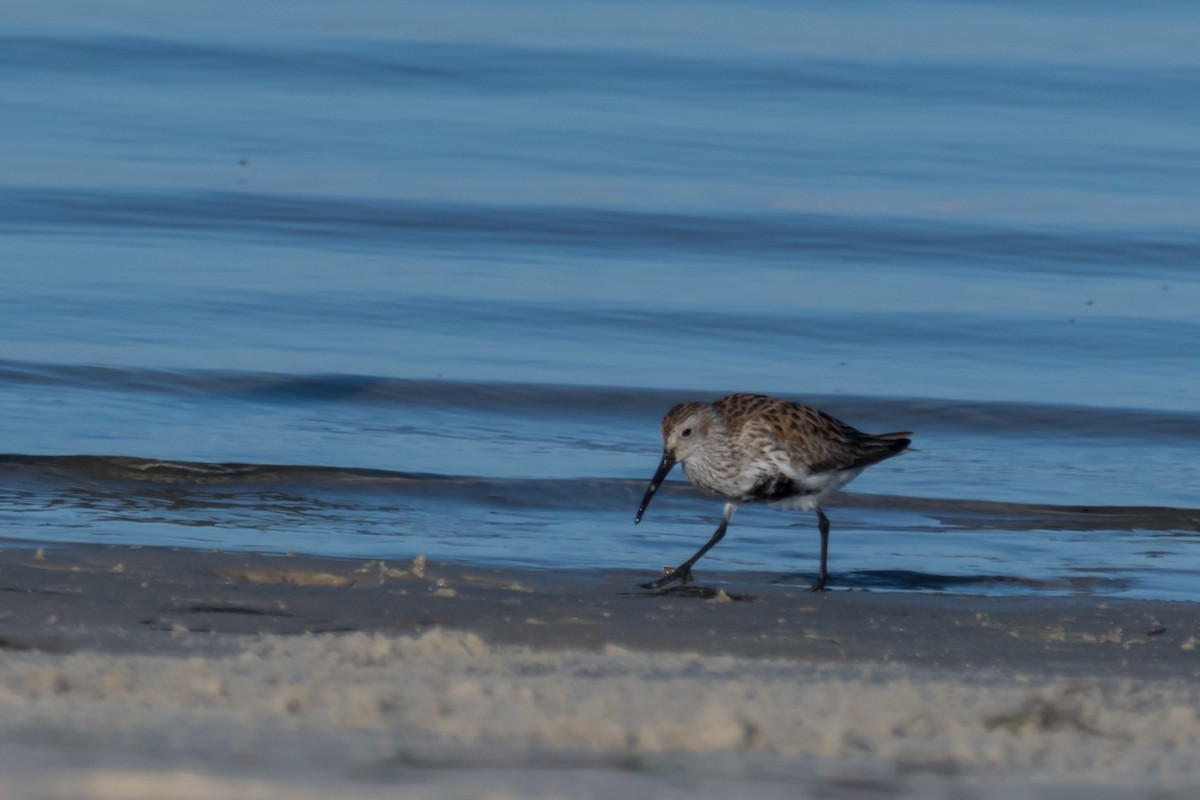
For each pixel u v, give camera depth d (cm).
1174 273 2448
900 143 3097
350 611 916
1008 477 1559
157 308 2048
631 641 881
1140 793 480
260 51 3497
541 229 2538
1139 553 1312
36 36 3506
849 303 2231
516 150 2969
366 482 1438
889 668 817
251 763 470
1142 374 1964
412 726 557
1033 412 1794
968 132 3183
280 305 2092
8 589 925
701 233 2545
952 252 2506
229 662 701
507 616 927
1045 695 664
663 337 2055
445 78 3397
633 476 1512
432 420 1689
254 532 1262
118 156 2828
